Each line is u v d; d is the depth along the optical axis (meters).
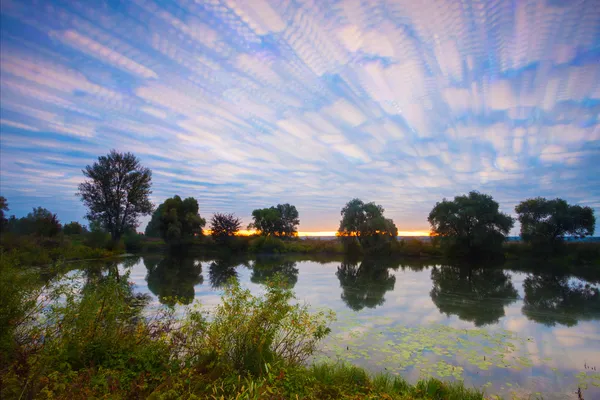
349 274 23.61
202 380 4.20
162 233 50.78
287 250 52.78
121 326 5.59
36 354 4.13
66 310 4.94
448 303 13.28
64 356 4.35
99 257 31.67
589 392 5.61
